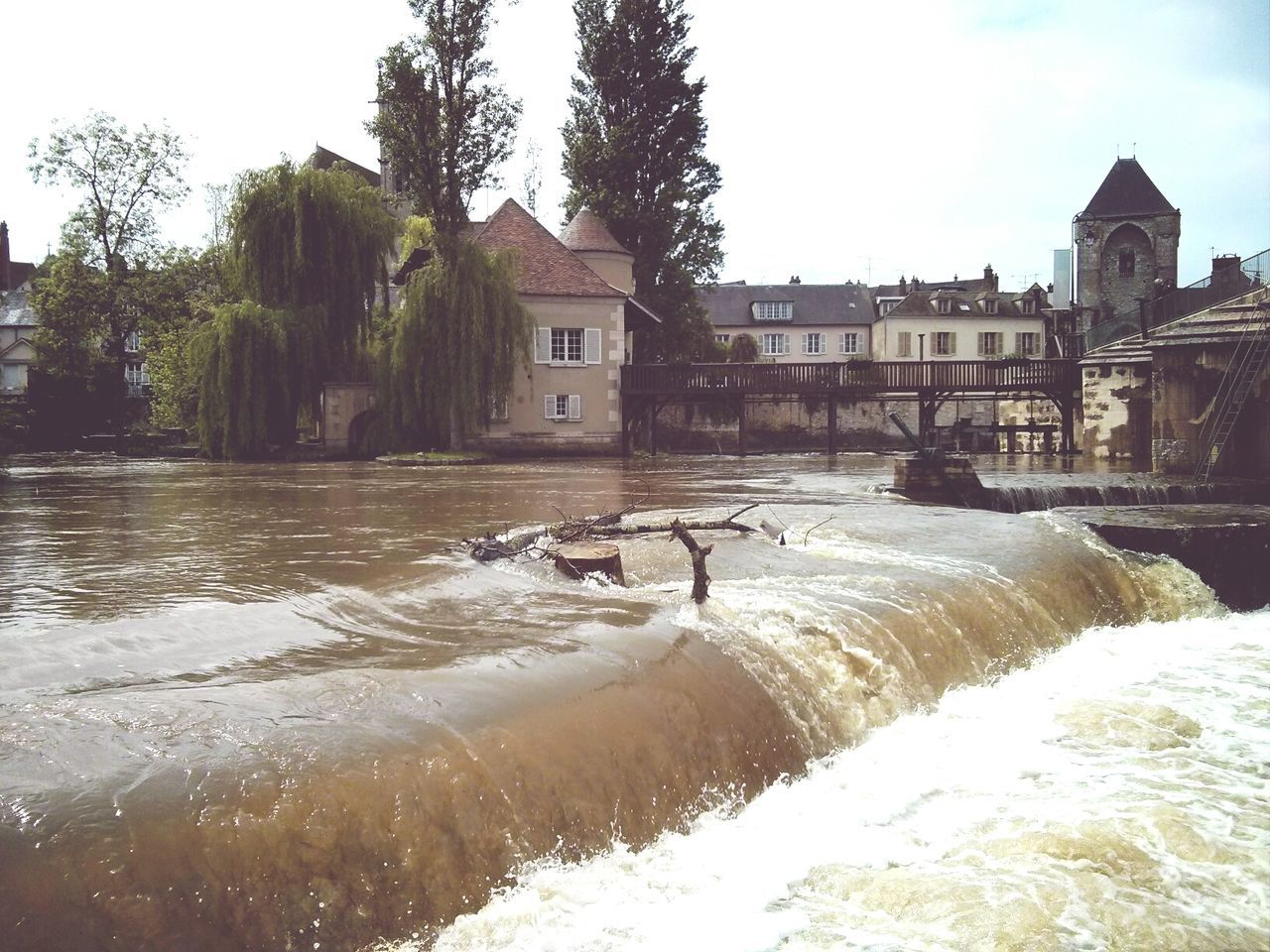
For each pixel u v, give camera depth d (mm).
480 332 34094
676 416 54781
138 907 3320
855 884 4562
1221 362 23172
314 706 4914
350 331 37188
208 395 34562
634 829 4840
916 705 7320
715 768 5496
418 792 4195
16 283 77875
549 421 38781
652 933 4039
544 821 4500
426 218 43438
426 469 28578
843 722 6703
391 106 36312
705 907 4281
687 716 5609
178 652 6137
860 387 39344
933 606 8523
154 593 8266
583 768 4848
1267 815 5520
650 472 26859
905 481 18328
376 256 37625
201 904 3434
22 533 12773
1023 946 4031
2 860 3314
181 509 16125
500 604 7684
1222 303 25578
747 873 4645
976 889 4520
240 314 34312
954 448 41188
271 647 6262
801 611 7637
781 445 55469
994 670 8438
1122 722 7070
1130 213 58844
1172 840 5133
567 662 5859
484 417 35125
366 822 3969
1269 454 22484
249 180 36344
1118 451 32594
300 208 35938
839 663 7086
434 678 5434
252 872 3607
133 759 4117
